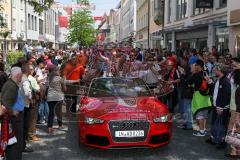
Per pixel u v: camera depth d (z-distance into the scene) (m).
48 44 60.41
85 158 8.16
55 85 10.41
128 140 8.07
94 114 8.38
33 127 9.63
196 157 8.20
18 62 8.70
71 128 11.01
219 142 8.84
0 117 6.62
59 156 8.32
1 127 6.63
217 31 20.69
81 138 8.58
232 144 7.97
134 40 66.62
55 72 10.47
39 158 8.17
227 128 8.78
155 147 8.38
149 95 9.58
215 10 20.98
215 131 8.88
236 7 17.22
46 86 10.62
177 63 12.90
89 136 8.30
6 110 6.61
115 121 8.09
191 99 10.59
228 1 18.09
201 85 9.72
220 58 12.43
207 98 9.80
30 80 9.28
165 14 35.09
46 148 8.98
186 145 9.17
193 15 25.59
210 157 8.20
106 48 26.36
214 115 8.99
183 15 28.88
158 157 8.20
